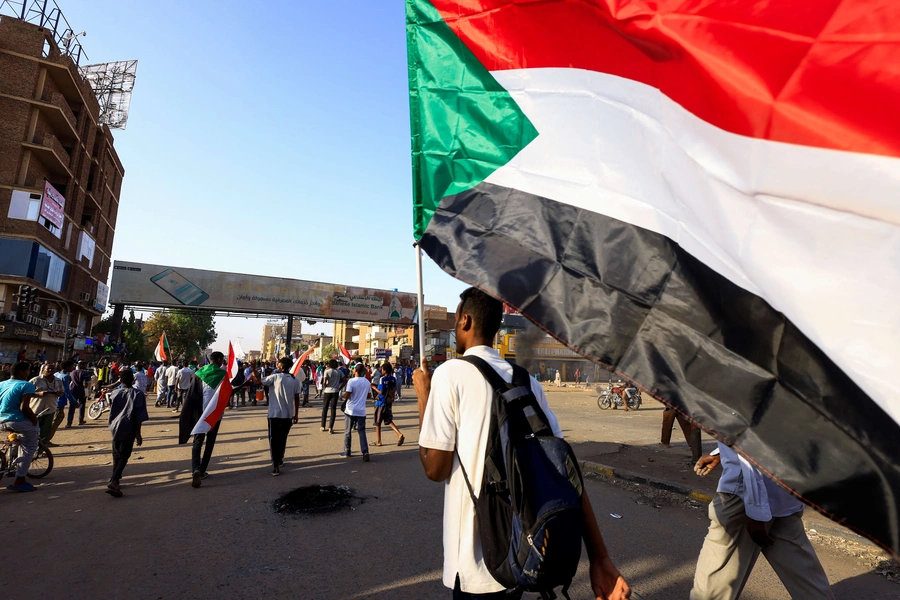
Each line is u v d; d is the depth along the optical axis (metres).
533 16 2.03
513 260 1.81
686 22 1.44
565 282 1.68
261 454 9.14
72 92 34.19
